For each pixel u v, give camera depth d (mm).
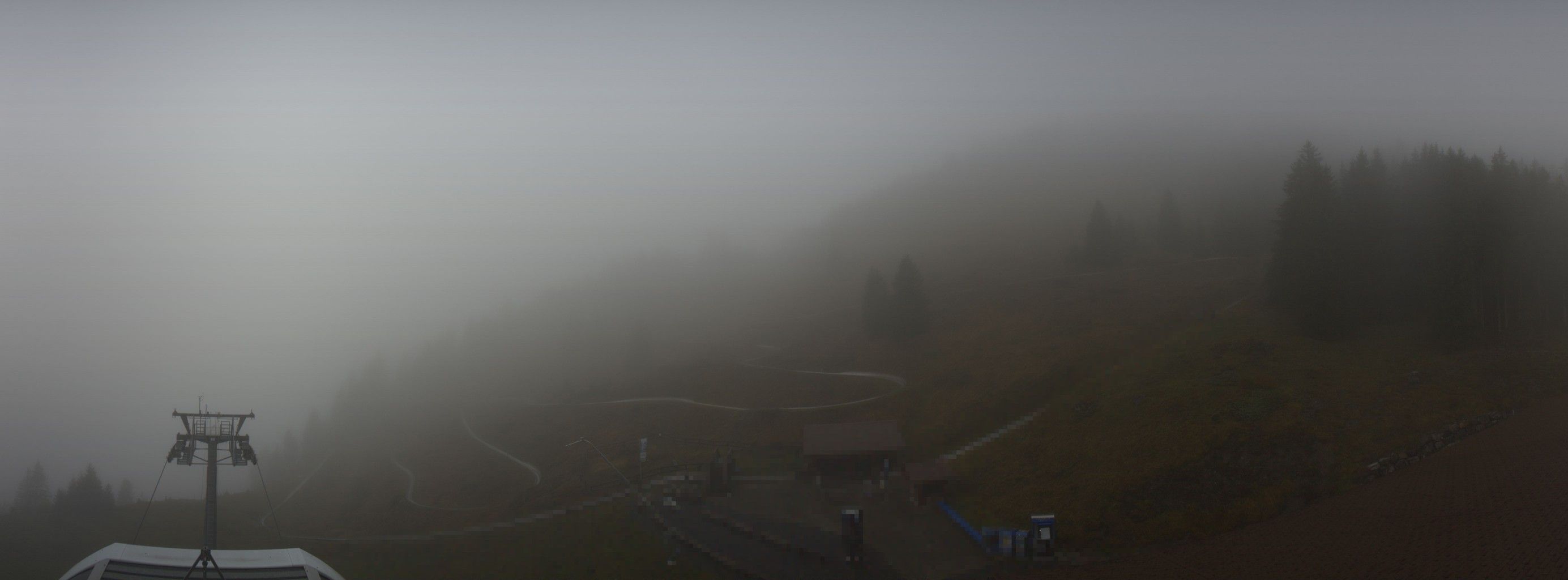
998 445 59656
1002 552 46000
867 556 46938
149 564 43062
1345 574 35062
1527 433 44844
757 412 76438
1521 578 29656
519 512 62500
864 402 74312
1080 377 67625
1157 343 70438
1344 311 61438
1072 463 53875
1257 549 40688
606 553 51656
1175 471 49438
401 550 59062
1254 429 51031
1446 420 48875
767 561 47375
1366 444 48188
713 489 58844
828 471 59938
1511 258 59812
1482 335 58344
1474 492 39344
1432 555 34188
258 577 43125
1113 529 46625
